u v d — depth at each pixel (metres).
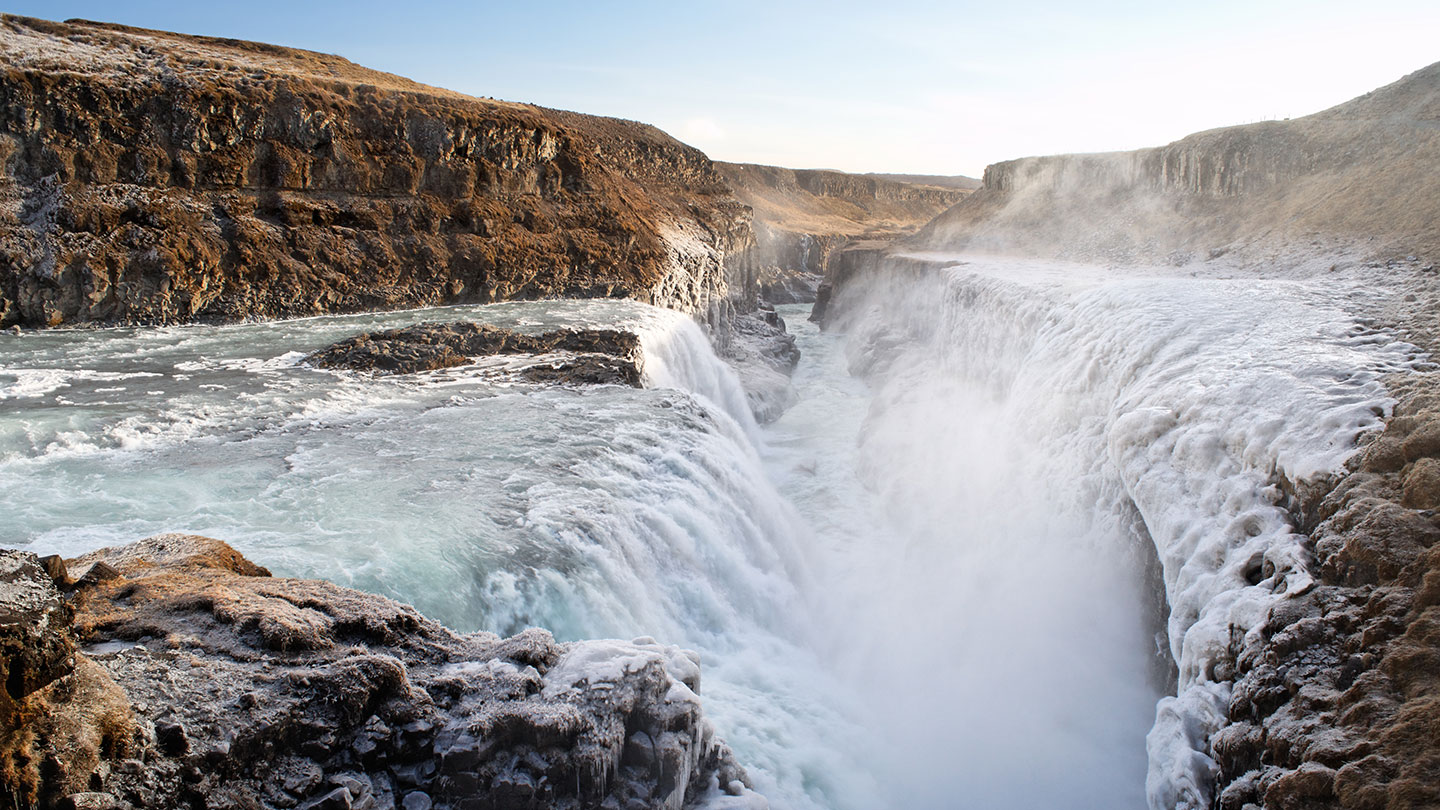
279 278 28.09
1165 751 7.66
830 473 25.31
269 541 9.98
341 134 31.81
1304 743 6.22
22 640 4.09
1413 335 12.22
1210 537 9.26
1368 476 8.10
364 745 5.41
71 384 17.36
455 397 17.83
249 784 4.93
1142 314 15.79
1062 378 17.33
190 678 5.27
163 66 30.38
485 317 28.39
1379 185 28.38
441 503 11.68
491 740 5.63
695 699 6.55
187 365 19.84
